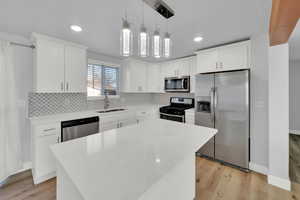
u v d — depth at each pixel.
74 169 0.76
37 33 2.00
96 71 3.20
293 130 4.12
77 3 1.33
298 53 3.31
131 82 3.46
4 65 1.89
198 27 1.81
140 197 0.56
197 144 1.15
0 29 1.91
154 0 1.08
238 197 1.69
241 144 2.20
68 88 2.35
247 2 1.29
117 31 1.97
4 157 1.91
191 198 1.57
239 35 2.09
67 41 2.32
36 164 1.91
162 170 0.76
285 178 1.82
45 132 1.99
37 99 2.34
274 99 1.87
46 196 1.72
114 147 1.08
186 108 3.29
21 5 1.36
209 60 2.62
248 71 2.12
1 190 1.81
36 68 2.03
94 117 2.57
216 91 2.41
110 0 1.28
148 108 3.57
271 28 1.50
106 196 0.56
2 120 1.88
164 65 3.70
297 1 0.97
